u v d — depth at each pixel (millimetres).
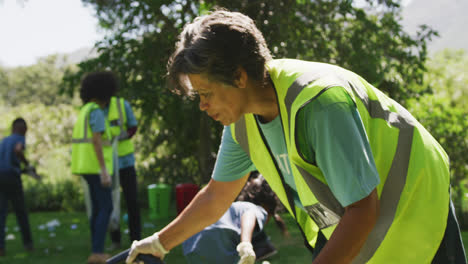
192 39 1434
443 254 1614
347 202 1366
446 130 7715
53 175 10578
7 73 44844
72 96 7348
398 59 7172
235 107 1502
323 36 6816
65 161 11719
